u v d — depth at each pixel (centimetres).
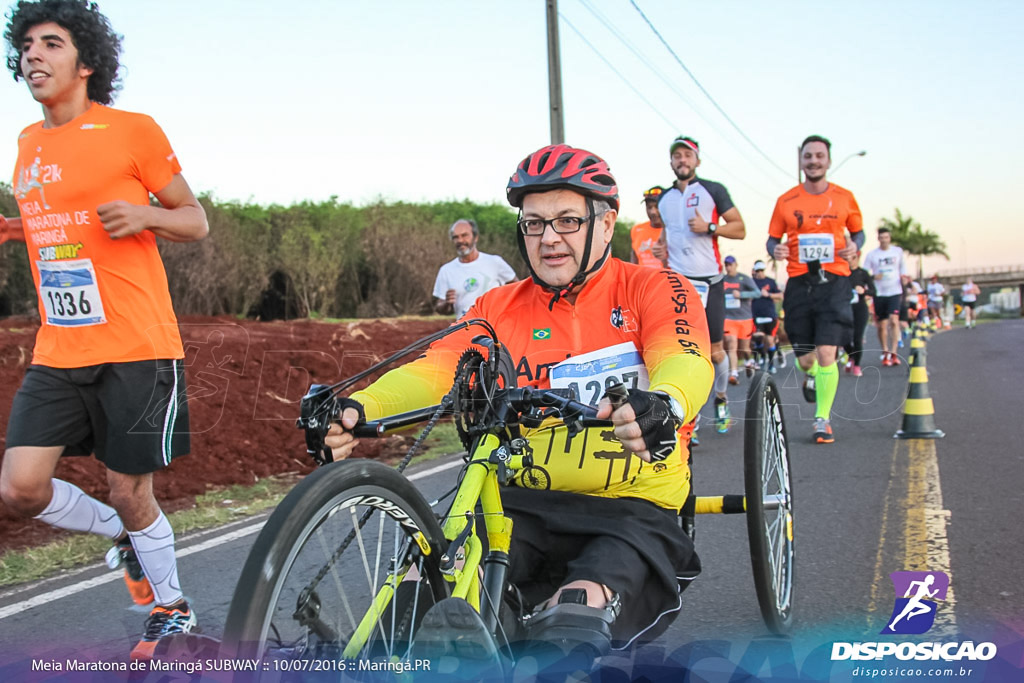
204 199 2031
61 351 295
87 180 292
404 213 2631
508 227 3038
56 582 400
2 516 497
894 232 8650
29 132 309
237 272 2120
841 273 663
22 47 299
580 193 236
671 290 245
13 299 1545
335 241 2427
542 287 248
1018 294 9050
